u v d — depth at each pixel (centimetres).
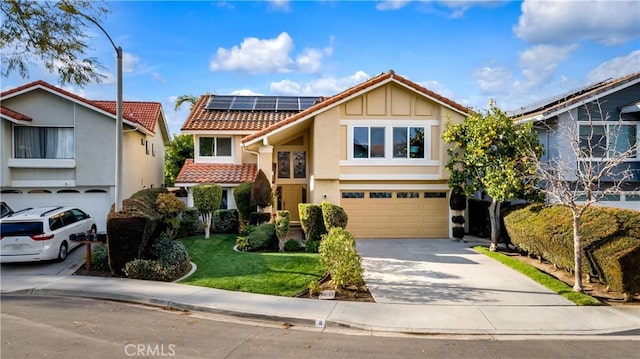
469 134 1470
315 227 1540
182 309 896
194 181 1966
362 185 1753
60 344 671
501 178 1334
